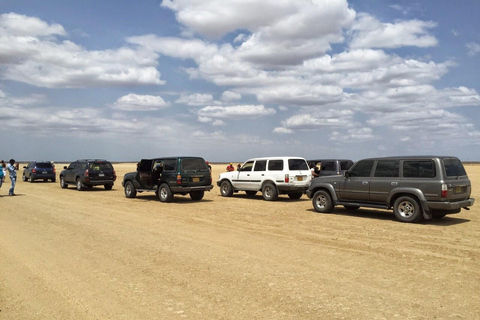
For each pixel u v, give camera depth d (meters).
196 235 9.31
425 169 10.76
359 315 4.45
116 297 5.10
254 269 6.39
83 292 5.30
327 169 18.19
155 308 4.71
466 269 6.34
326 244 8.29
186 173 16.00
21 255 7.35
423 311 4.56
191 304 4.84
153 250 7.75
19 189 23.58
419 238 8.84
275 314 4.50
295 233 9.54
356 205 12.26
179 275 6.07
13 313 4.58
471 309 4.62
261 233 9.56
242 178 18.12
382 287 5.45
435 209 10.81
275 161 16.94
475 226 10.40
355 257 7.17
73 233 9.54
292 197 17.88
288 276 5.99
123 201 16.86
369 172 11.95
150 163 17.06
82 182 22.53
